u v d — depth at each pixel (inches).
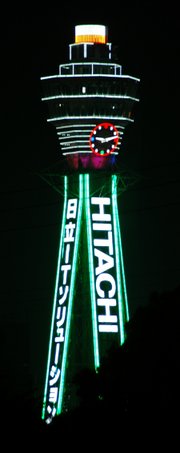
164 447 4490.7
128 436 4542.3
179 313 5147.6
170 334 5049.2
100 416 4724.4
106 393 5004.9
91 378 5152.6
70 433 4554.6
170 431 4547.2
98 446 4517.7
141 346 5088.6
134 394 4877.0
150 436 4525.1
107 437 4539.9
